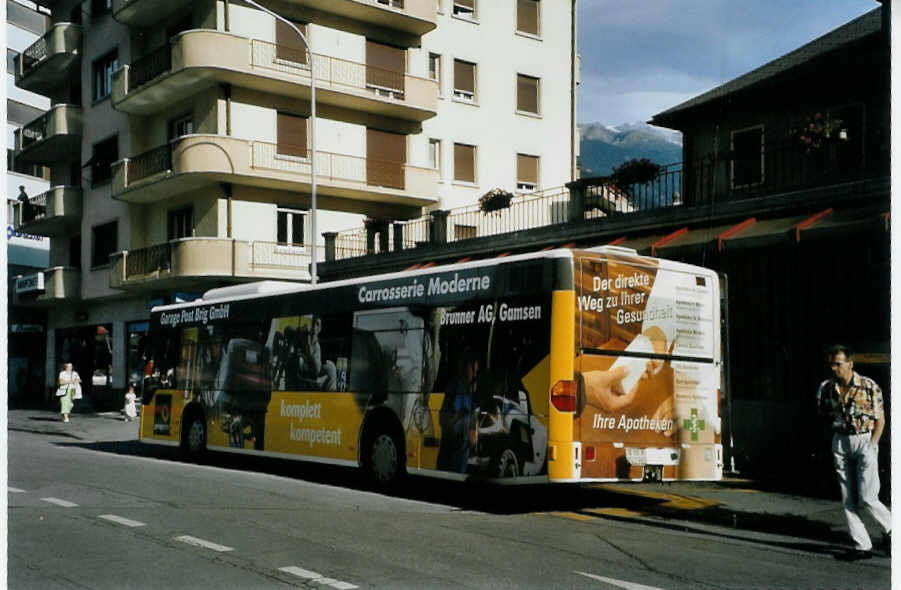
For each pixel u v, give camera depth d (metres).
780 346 14.30
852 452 8.14
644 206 17.73
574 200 18.48
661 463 10.78
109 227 35.72
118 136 34.56
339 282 13.63
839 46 15.02
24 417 31.34
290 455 14.08
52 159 40.78
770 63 18.16
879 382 12.73
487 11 36.38
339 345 13.36
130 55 33.66
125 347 35.47
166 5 31.19
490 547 8.18
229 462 16.80
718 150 17.64
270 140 30.64
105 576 6.82
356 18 32.44
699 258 15.16
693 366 11.29
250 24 30.02
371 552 7.82
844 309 13.40
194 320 17.12
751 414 14.62
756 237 13.55
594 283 10.45
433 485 13.30
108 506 10.53
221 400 16.02
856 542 8.11
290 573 6.94
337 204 32.59
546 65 37.88
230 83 29.88
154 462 16.80
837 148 15.08
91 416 32.22
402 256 22.44
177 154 29.34
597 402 10.31
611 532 9.24
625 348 10.63
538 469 10.13
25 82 40.12
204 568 7.11
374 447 12.47
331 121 32.12
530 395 10.34
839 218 12.85
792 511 10.55
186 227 32.09
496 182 36.19
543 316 10.33
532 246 18.66
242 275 29.75
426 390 11.73
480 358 11.03
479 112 35.91
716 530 9.48
